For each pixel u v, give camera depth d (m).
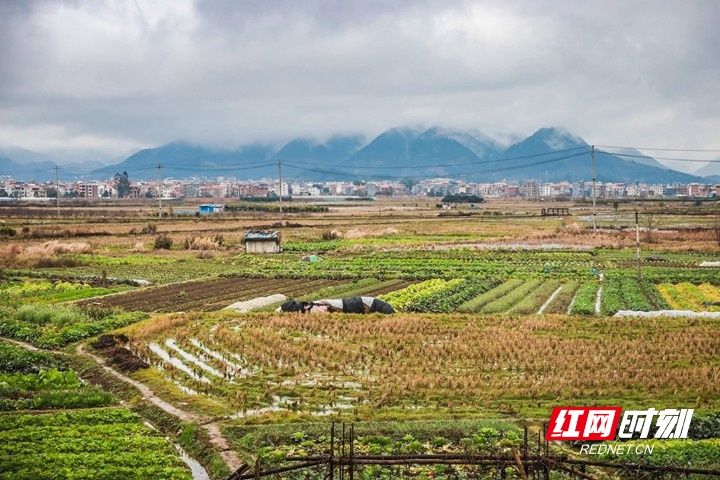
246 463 29.80
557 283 81.75
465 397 37.91
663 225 155.50
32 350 50.12
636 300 67.81
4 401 36.94
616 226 152.38
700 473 26.56
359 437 32.28
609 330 53.69
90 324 55.94
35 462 28.47
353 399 38.12
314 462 27.03
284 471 27.41
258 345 49.34
